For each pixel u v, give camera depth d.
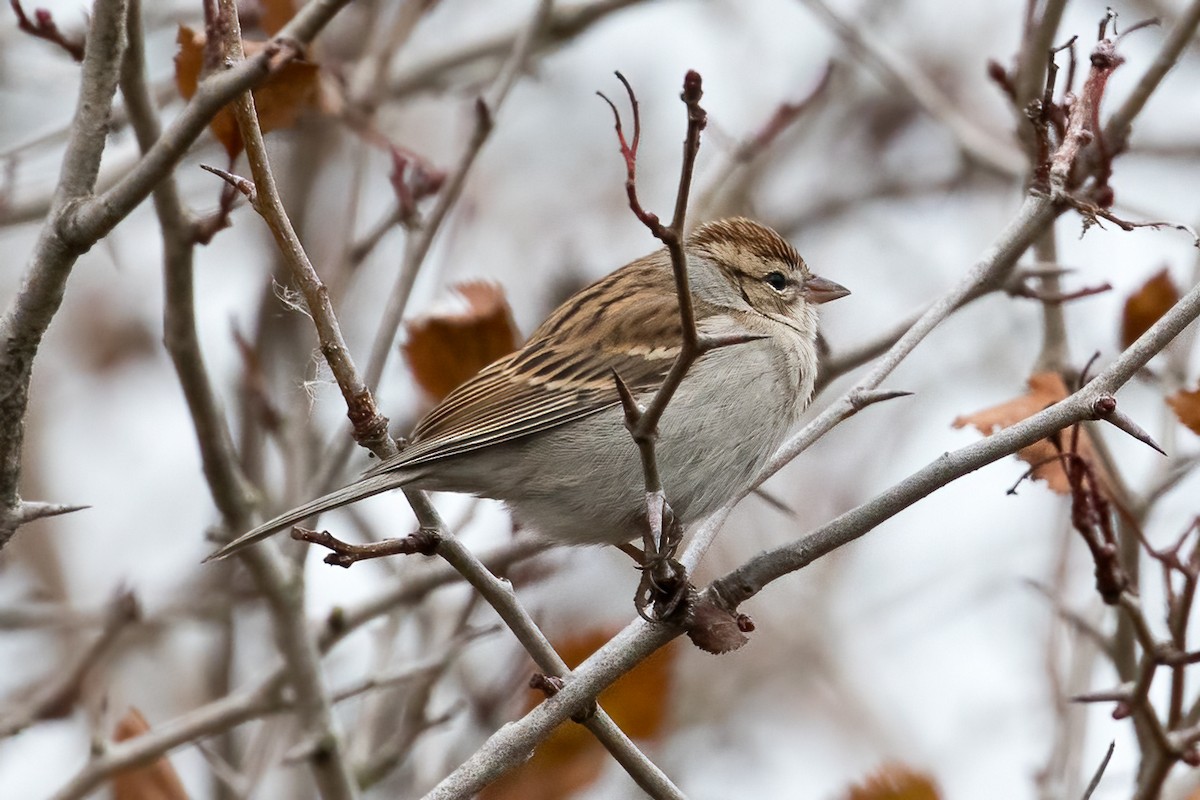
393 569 12.85
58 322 16.62
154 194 8.80
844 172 17.30
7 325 7.16
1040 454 8.93
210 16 7.54
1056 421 7.54
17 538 15.05
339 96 10.87
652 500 6.96
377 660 11.47
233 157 8.95
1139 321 10.20
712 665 14.52
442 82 14.84
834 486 15.28
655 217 6.33
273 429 11.52
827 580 15.07
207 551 13.79
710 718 14.25
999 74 10.51
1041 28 10.38
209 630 14.01
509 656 11.56
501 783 10.04
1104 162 9.30
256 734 12.77
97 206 7.07
